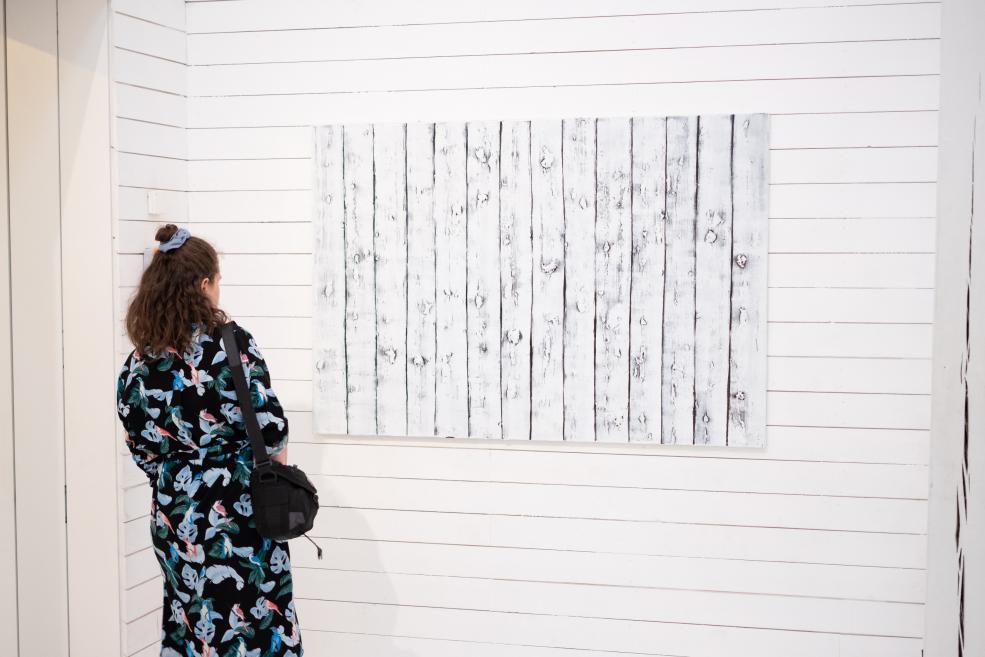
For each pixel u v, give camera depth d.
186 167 3.14
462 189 2.96
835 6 2.77
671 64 2.86
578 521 2.96
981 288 2.54
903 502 2.81
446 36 2.97
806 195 2.81
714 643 2.91
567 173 2.89
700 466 2.90
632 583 2.94
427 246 2.99
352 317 3.04
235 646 2.27
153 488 2.36
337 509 3.10
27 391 2.90
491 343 2.96
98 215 2.80
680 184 2.84
